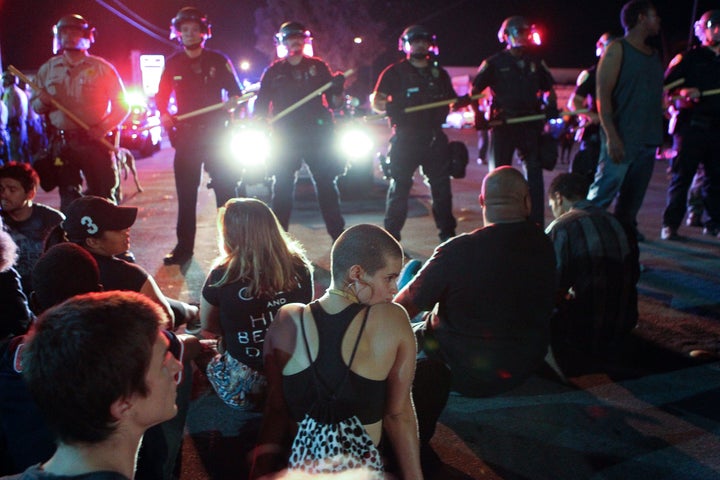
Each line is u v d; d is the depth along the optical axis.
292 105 6.21
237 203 3.02
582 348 4.09
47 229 4.11
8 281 2.74
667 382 3.94
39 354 1.23
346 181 10.13
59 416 1.23
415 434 2.26
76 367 1.21
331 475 2.03
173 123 6.22
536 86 6.58
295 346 2.12
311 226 8.09
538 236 3.18
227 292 2.99
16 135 10.22
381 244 2.16
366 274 2.15
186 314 4.39
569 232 3.96
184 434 3.38
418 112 6.37
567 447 3.25
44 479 1.18
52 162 6.13
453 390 3.38
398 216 6.68
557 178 4.22
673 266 6.31
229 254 3.04
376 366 2.11
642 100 5.91
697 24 6.98
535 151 6.65
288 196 6.54
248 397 3.14
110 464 1.26
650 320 4.89
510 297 3.09
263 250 2.98
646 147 6.06
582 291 3.96
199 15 6.13
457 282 3.09
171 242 7.30
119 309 1.29
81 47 6.07
